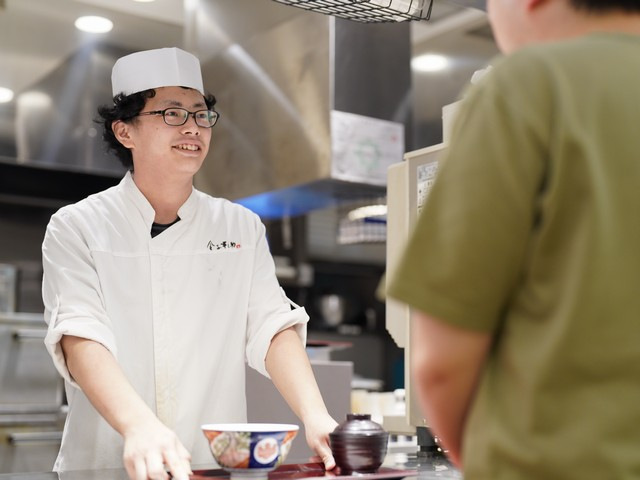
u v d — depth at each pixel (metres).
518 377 0.72
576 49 0.75
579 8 0.79
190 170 1.86
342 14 2.06
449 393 0.76
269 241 5.49
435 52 4.07
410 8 2.02
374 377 6.40
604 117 0.72
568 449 0.69
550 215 0.72
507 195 0.71
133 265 1.83
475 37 3.98
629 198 0.71
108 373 1.52
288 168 3.74
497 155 0.72
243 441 1.23
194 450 1.82
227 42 4.06
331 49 3.60
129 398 1.45
